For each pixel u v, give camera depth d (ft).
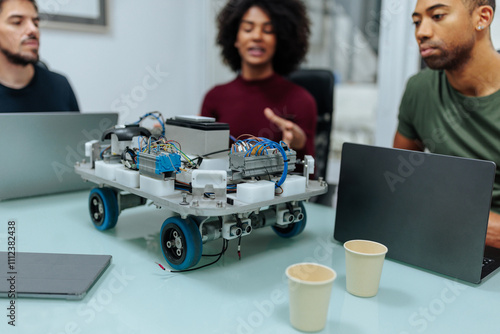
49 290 2.26
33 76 5.45
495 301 2.37
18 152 4.03
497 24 3.95
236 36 6.05
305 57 6.17
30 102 5.43
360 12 8.43
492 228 3.38
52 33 6.61
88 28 6.97
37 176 4.21
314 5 8.92
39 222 3.58
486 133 4.14
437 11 4.18
